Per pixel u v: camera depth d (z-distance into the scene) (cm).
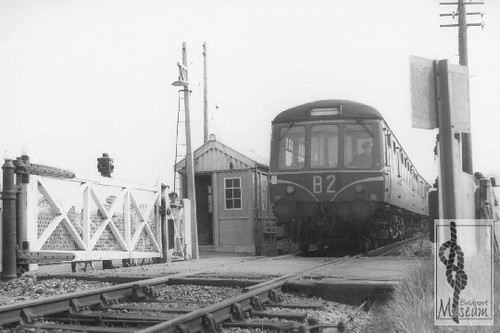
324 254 1703
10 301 750
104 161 1327
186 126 1720
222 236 2145
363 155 1513
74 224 1152
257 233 2097
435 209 504
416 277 652
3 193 973
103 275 963
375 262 1146
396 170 1698
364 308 724
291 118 1584
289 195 1555
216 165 2173
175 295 779
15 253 980
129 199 1315
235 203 2134
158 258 1452
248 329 561
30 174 1016
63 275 970
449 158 489
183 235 1628
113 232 1257
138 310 662
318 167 1534
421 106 488
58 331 549
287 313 620
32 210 1018
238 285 835
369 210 1490
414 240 2267
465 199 523
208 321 538
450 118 490
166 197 1490
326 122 1551
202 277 898
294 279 817
